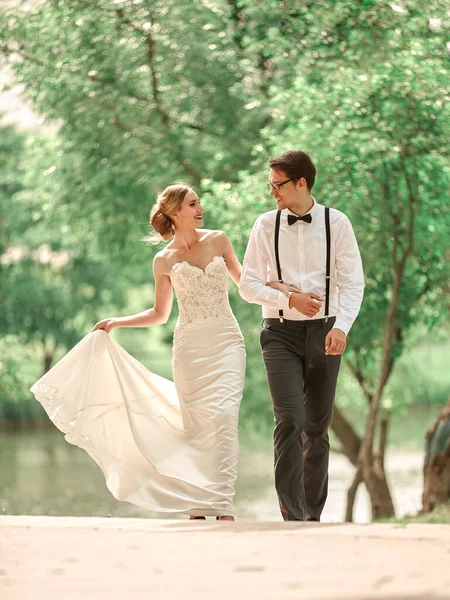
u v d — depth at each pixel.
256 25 23.34
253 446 53.53
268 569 4.86
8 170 49.12
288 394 9.19
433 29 20.58
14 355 38.84
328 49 20.53
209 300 10.12
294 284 9.30
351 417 51.19
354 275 9.22
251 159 25.08
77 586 4.46
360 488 39.78
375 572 4.68
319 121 19.56
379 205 20.03
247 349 25.94
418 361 33.12
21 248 54.31
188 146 25.00
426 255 21.52
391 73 18.52
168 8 23.05
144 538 6.21
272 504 36.28
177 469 9.91
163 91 24.44
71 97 24.27
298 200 9.34
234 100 24.50
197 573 4.78
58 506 33.00
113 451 10.08
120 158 24.77
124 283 60.72
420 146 19.22
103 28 23.45
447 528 6.60
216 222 23.12
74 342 57.78
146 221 26.36
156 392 10.23
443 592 3.99
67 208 26.97
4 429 64.25
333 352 8.97
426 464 20.02
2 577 4.73
